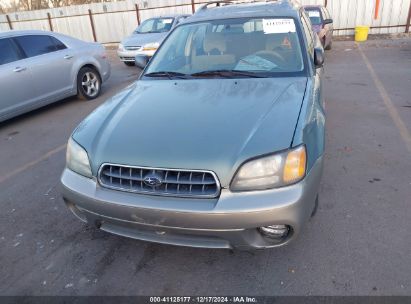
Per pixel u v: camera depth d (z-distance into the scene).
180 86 2.87
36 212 3.13
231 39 3.27
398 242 2.44
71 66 6.50
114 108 2.60
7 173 4.02
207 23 3.45
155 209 1.93
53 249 2.61
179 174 1.93
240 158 1.90
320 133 2.30
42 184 3.67
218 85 2.79
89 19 16.84
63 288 2.24
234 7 3.78
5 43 5.59
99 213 2.11
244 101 2.45
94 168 2.12
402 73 7.71
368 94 6.25
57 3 23.84
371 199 2.98
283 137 1.99
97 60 7.10
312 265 2.29
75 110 6.38
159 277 2.29
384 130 4.52
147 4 15.75
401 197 2.99
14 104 5.60
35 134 5.29
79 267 2.41
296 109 2.29
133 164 2.00
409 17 13.72
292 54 3.03
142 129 2.22
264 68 2.98
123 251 2.54
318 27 10.28
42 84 5.98
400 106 5.47
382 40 13.02
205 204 1.89
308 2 14.30
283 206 1.85
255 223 1.87
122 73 10.01
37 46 6.02
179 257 2.44
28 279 2.33
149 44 10.02
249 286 2.16
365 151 3.94
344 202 2.95
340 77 7.74
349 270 2.22
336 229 2.61
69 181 2.24
